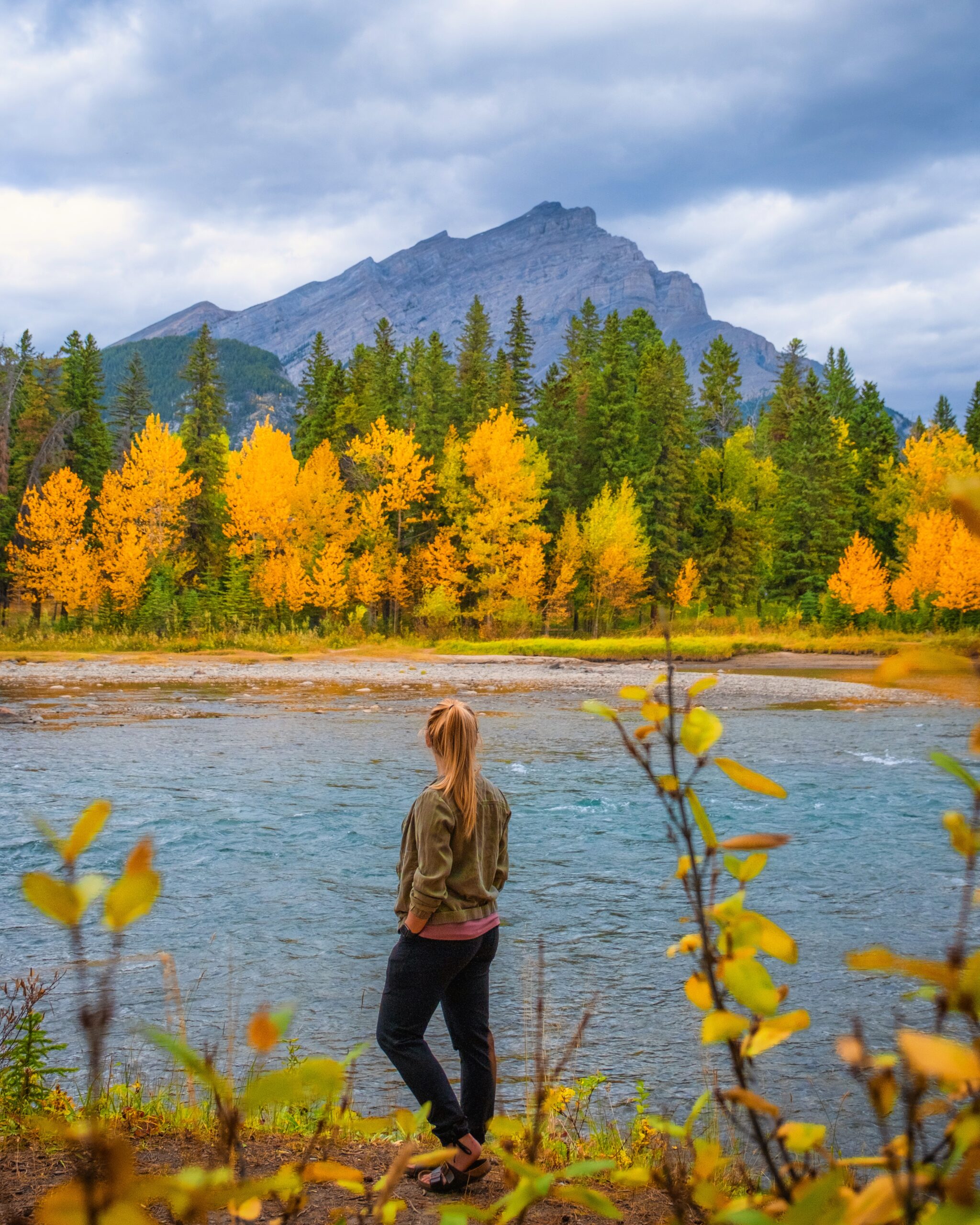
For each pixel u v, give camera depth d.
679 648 45.28
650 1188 3.26
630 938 7.45
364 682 33.19
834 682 35.03
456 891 3.37
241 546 49.78
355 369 63.22
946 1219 0.61
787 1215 0.70
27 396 59.56
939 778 14.75
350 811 11.95
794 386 84.00
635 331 77.56
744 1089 0.88
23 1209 2.71
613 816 11.81
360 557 52.75
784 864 9.59
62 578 45.75
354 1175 1.03
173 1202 0.68
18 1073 3.82
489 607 50.66
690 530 64.06
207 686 30.91
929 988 0.67
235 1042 5.46
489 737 19.42
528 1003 6.19
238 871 9.25
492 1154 3.52
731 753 17.50
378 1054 5.40
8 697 25.94
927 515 60.50
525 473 52.00
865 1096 4.88
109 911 0.66
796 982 6.52
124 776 14.29
